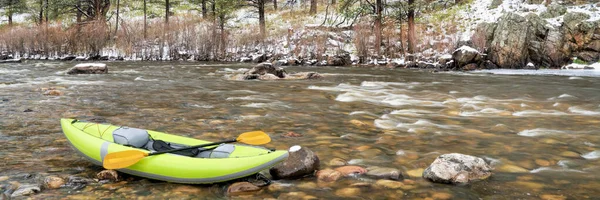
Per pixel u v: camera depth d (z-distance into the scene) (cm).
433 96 1095
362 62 2430
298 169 433
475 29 2412
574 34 2175
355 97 1069
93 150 452
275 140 595
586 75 1723
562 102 989
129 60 2780
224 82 1423
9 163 475
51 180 406
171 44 2831
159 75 1670
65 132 499
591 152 539
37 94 1058
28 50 2891
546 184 418
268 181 420
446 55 2184
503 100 1023
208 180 401
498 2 2759
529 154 529
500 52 2150
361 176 437
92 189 397
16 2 3888
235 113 818
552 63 2145
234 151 436
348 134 641
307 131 661
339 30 2756
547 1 2564
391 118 781
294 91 1188
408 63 2216
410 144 580
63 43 2909
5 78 1475
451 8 2934
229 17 3091
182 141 481
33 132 631
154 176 417
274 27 3170
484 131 669
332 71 1972
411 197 383
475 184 416
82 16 3934
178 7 4078
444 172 422
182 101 973
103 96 1040
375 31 2494
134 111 828
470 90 1230
